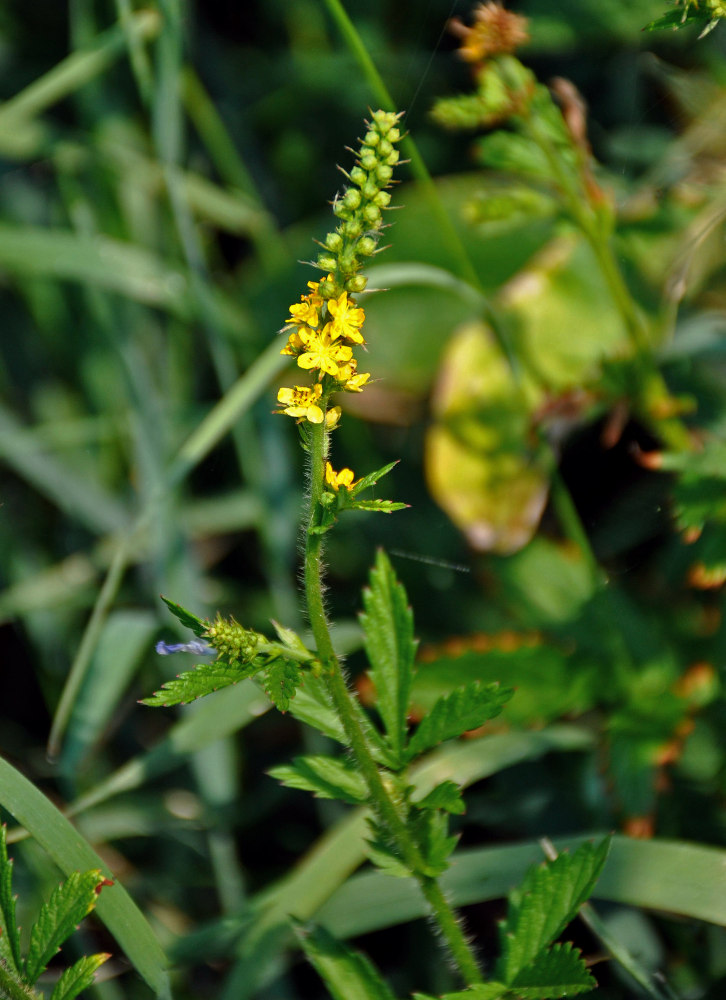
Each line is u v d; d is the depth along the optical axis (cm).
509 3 96
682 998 76
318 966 70
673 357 83
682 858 72
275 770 68
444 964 80
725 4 72
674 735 78
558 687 79
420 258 93
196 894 85
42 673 94
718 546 77
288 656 66
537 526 89
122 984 79
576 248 87
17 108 93
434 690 79
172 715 96
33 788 71
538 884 69
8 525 101
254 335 100
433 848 68
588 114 100
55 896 68
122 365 100
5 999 68
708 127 82
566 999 73
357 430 98
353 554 95
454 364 87
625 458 87
